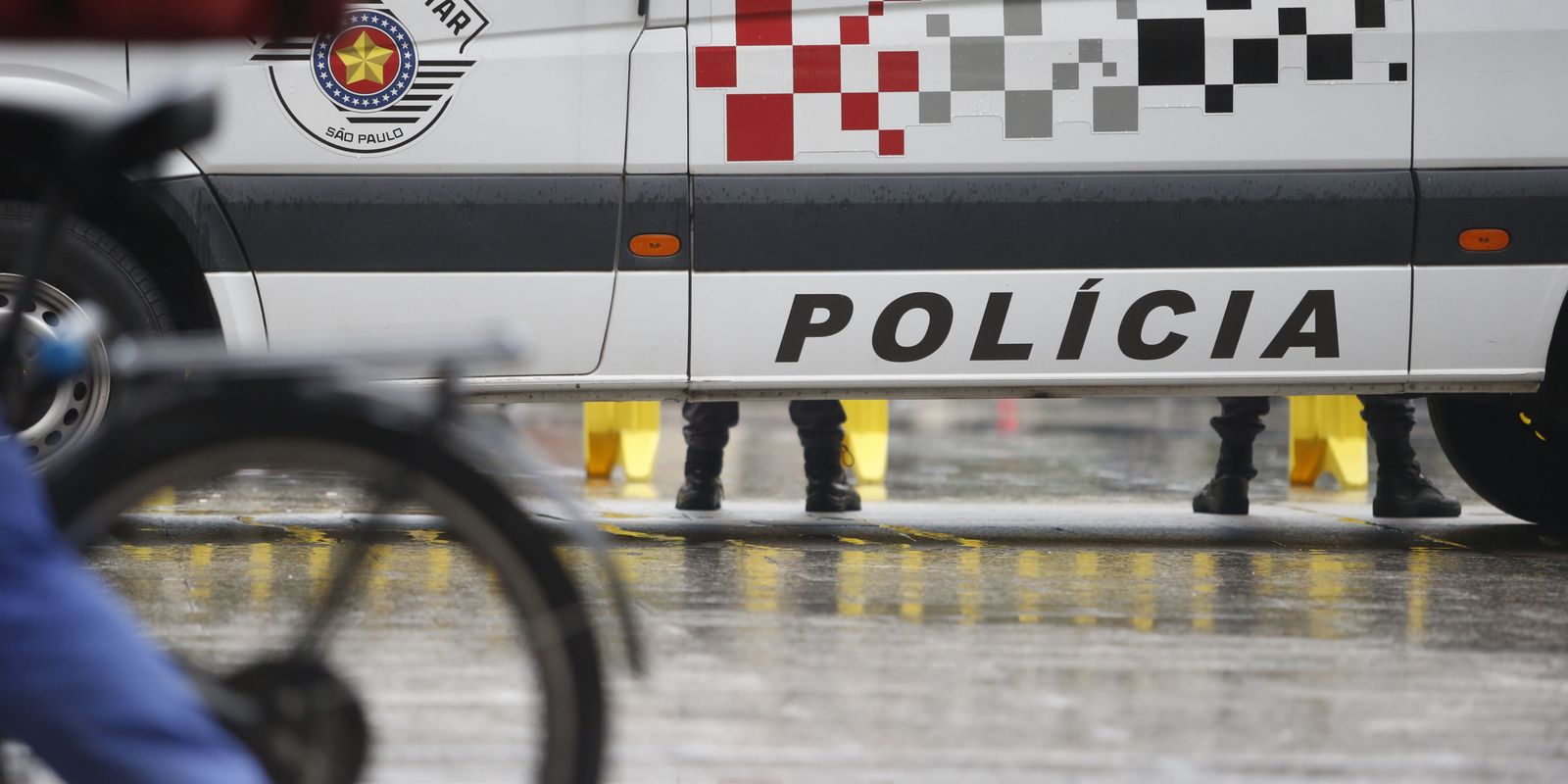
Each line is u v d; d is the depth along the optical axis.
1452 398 15.88
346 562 5.27
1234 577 12.28
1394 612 10.80
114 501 5.04
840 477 16.94
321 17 12.45
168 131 4.96
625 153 12.69
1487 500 15.95
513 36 12.61
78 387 12.27
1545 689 8.70
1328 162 13.06
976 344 12.98
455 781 6.01
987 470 23.36
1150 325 13.05
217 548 11.84
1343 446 20.36
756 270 12.80
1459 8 13.13
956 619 10.41
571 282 12.70
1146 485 21.19
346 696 5.25
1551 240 13.21
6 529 4.32
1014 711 8.12
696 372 12.86
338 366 5.14
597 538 5.33
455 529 5.18
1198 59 12.98
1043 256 12.94
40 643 4.33
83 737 4.37
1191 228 12.99
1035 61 12.91
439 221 12.56
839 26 12.80
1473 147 13.15
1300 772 7.17
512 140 12.61
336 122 12.49
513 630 5.29
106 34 12.11
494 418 6.02
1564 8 13.21
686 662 9.06
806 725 7.83
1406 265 13.15
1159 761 7.30
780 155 12.80
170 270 12.75
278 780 5.16
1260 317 13.09
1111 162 12.96
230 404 5.08
